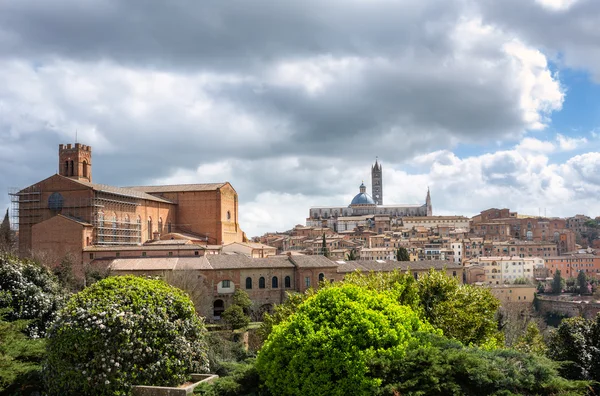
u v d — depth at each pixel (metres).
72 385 33.88
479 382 29.34
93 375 33.62
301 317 33.72
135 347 34.81
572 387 29.91
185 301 38.62
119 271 106.06
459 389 29.41
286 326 34.09
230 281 109.75
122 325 34.50
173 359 35.78
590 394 35.75
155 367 34.81
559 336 49.03
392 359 31.20
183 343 36.59
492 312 58.50
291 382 31.81
